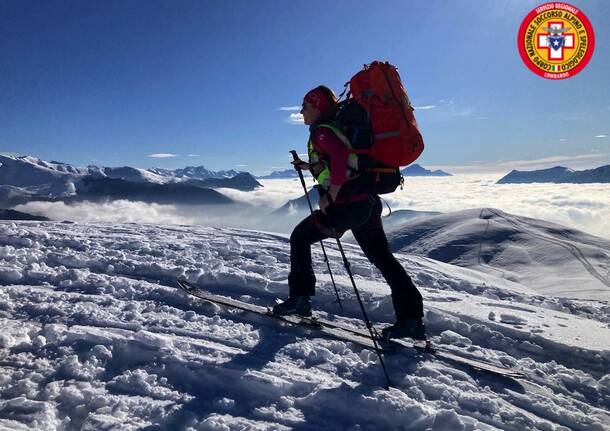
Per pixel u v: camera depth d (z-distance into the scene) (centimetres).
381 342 401
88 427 275
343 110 369
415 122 368
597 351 412
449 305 537
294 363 366
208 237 1007
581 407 335
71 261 652
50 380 333
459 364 375
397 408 297
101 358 361
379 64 367
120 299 511
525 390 349
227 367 341
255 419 294
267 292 561
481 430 283
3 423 279
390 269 399
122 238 901
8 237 807
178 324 435
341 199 375
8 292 506
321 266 777
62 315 444
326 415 300
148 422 285
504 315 500
